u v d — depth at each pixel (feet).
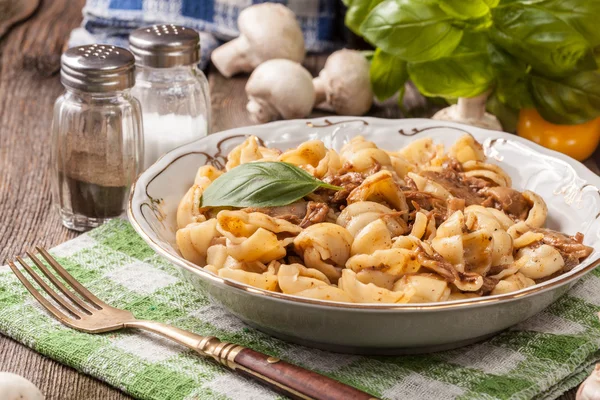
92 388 2.21
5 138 3.00
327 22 3.53
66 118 2.63
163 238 2.39
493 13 2.84
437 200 2.45
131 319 2.31
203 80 2.92
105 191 2.64
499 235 2.35
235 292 2.18
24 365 2.25
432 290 2.24
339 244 2.31
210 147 2.58
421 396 2.17
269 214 2.38
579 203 2.51
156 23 3.49
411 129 2.71
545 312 2.36
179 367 2.22
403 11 2.84
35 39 3.53
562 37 2.78
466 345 2.27
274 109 3.08
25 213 2.70
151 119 2.85
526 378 2.20
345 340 2.21
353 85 3.10
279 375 2.14
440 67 2.91
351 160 2.50
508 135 2.66
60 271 2.41
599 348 2.28
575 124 2.88
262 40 3.27
